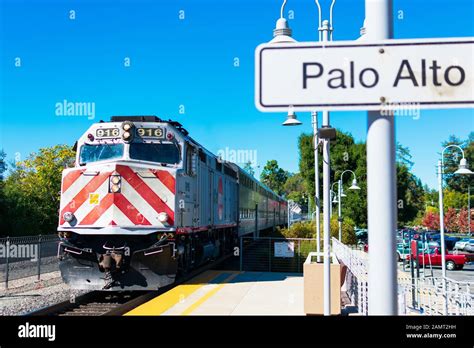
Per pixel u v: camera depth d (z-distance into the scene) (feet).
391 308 8.28
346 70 8.32
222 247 70.64
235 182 80.59
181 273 48.32
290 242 64.13
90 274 41.81
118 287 41.83
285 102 8.38
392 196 8.37
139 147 45.19
